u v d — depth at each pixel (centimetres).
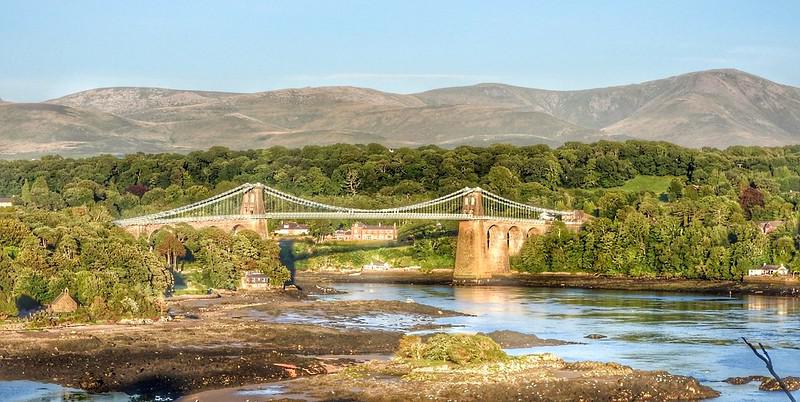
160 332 18100
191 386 13888
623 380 13962
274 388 13825
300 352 17012
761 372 15662
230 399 13138
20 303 19925
